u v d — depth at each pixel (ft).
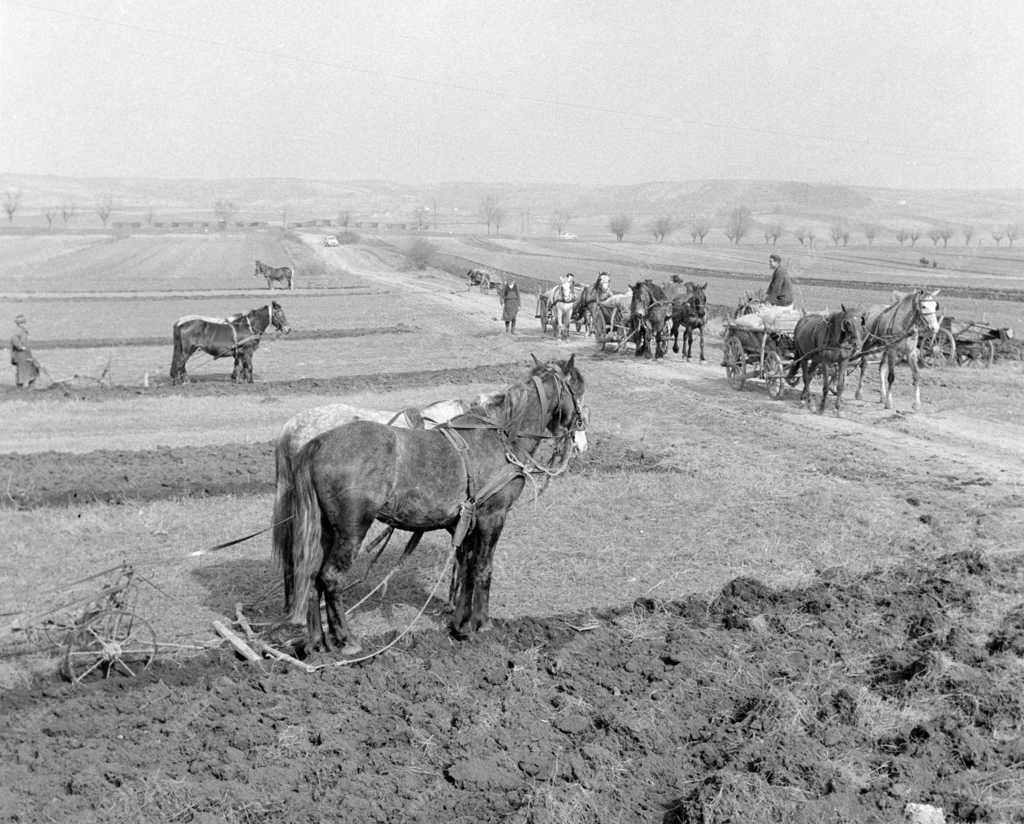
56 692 27.61
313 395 83.66
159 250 359.66
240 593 36.04
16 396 82.48
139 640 31.01
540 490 32.58
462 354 113.91
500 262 321.32
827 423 68.39
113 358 112.68
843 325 69.46
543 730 25.90
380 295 215.72
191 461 57.36
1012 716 26.78
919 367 98.27
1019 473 53.93
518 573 38.81
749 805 21.71
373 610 34.37
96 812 21.48
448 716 26.40
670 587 37.45
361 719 26.18
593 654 30.89
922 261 288.92
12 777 22.85
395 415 32.42
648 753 24.81
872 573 38.91
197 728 25.48
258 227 524.93
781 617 33.91
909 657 30.66
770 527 44.88
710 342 124.36
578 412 32.76
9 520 44.75
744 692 28.32
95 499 49.19
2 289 221.66
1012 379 89.15
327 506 28.04
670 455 59.36
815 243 450.30
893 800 22.54
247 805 21.88
